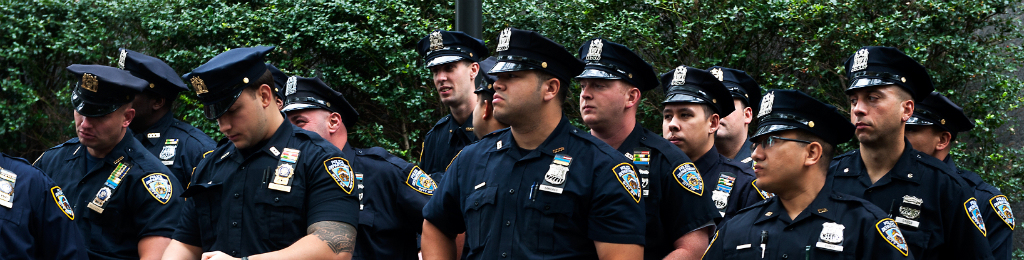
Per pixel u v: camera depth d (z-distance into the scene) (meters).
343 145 4.12
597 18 8.53
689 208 3.27
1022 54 7.59
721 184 3.81
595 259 2.79
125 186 3.68
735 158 4.49
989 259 3.45
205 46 8.85
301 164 2.88
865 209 2.81
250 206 2.83
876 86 3.48
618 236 2.71
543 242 2.73
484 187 2.88
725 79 4.48
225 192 2.89
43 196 3.12
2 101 9.29
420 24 8.56
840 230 2.79
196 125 8.48
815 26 7.79
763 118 2.99
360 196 3.80
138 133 4.62
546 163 2.81
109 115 3.67
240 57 2.82
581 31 8.19
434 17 8.88
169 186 3.74
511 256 2.73
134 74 4.48
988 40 7.70
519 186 2.80
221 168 2.96
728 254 3.01
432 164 5.24
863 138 3.55
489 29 8.58
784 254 2.85
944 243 3.55
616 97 3.42
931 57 7.59
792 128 2.88
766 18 7.86
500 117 2.80
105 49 9.27
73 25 9.11
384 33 8.58
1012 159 7.49
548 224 2.73
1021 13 7.72
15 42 9.10
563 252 2.73
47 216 3.12
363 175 3.87
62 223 3.17
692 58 8.36
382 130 8.90
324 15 8.53
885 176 3.63
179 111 8.69
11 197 2.98
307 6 8.52
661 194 3.33
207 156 3.10
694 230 3.27
